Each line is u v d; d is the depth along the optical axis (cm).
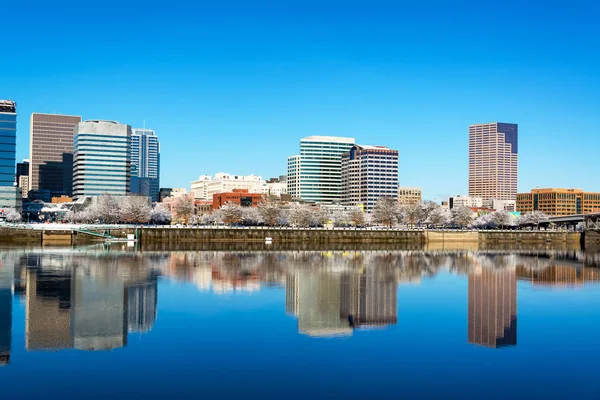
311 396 4669
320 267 14438
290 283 11031
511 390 4859
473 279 12181
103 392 4709
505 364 5572
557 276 13038
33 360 5547
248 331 6750
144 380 4994
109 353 5794
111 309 8012
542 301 9244
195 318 7456
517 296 9769
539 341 6450
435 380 5081
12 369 5269
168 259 16038
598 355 5894
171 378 5056
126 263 14512
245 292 9731
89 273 12081
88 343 6156
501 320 7600
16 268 12938
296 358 5684
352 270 13788
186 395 4659
